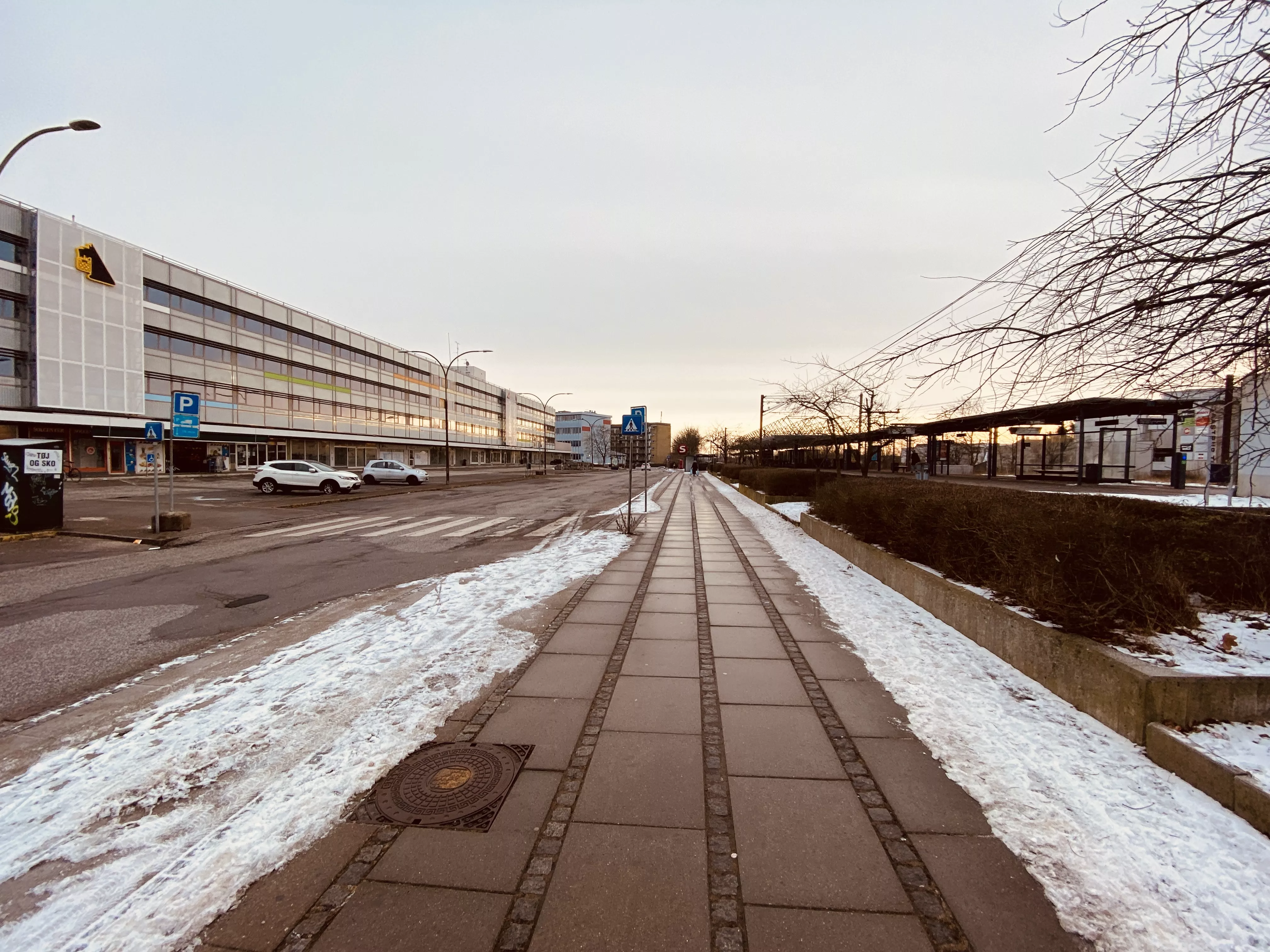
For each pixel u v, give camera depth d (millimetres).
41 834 2607
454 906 2148
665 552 10359
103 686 4438
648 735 3506
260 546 11438
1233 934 1981
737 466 41344
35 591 7578
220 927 2062
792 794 2873
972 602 5184
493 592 7180
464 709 3857
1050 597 4312
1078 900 2156
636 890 2225
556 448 131875
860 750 3309
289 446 48438
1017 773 3008
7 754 3379
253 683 4324
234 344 42719
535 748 3342
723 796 2855
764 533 13016
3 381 29891
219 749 3332
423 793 2873
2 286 29766
